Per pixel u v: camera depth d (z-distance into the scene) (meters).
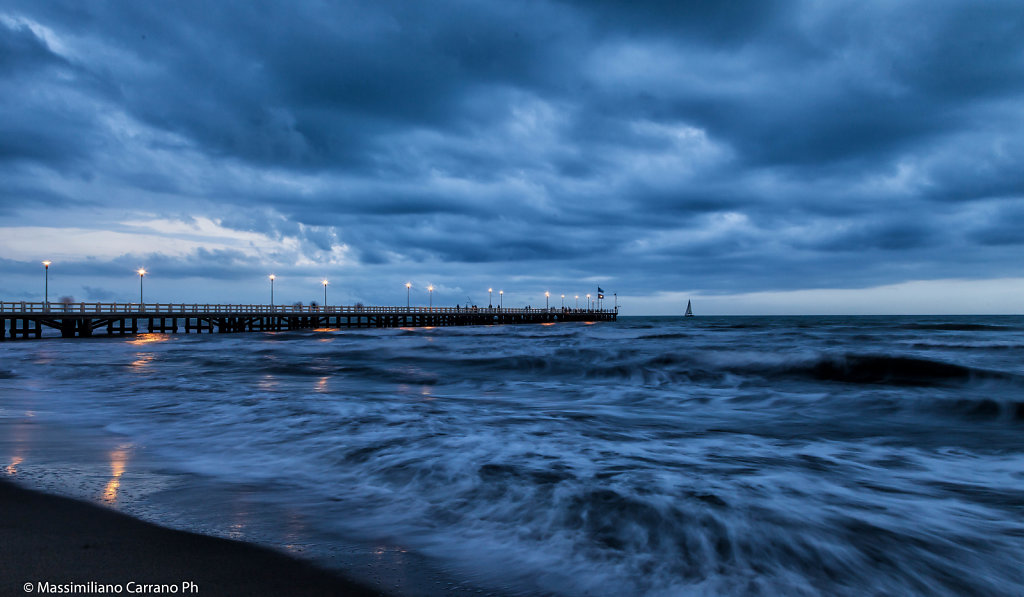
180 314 57.28
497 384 17.16
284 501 5.58
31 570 3.85
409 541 4.58
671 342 36.50
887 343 33.28
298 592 3.63
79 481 6.17
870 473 6.76
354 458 7.21
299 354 29.16
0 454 7.52
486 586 3.79
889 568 4.14
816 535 4.68
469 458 7.11
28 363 23.66
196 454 7.54
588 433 9.05
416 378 19.03
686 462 7.09
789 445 8.41
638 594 3.72
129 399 12.52
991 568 4.16
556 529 4.79
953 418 11.30
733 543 4.50
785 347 29.39
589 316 150.38
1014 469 7.02
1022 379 15.97
